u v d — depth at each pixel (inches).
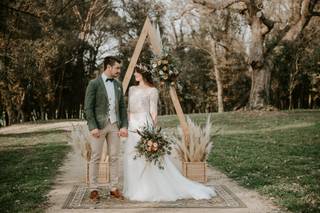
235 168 383.9
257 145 551.5
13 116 1477.6
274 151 489.1
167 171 278.7
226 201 265.4
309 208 240.1
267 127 798.5
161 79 333.1
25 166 420.2
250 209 245.6
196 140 335.3
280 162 407.8
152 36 335.6
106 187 314.8
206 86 1934.1
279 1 1164.5
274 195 274.8
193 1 1050.7
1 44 1114.1
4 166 432.8
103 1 1755.7
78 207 252.8
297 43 1411.2
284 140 595.8
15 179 349.1
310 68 1631.4
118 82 285.4
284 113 1037.8
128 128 290.7
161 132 287.9
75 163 437.7
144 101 292.5
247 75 1791.3
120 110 283.9
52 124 1151.6
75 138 334.6
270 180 321.7
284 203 252.4
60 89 1686.8
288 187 296.4
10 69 1231.5
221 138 649.6
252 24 1082.7
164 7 1242.6
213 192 285.0
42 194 288.0
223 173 368.8
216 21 1444.4
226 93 1862.7
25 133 916.6
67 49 1587.1
